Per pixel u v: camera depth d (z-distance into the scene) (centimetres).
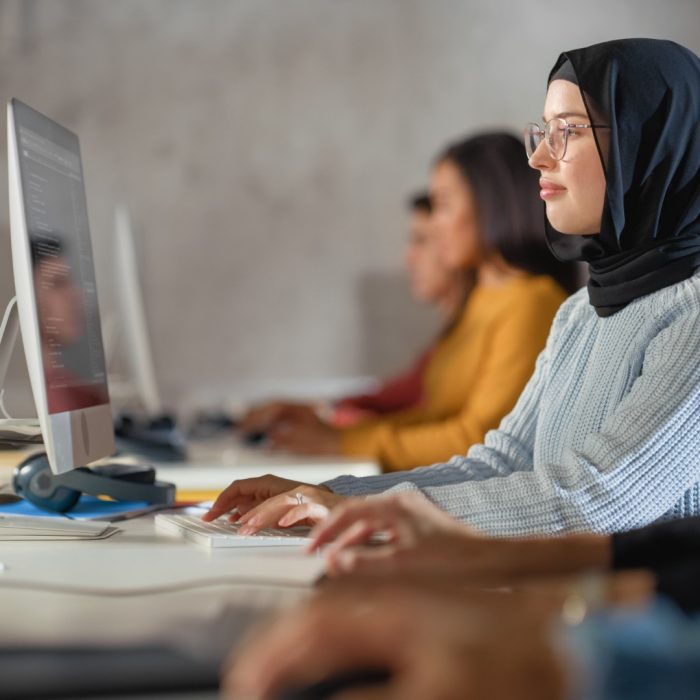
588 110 160
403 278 513
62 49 504
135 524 165
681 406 138
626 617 71
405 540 110
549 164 165
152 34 507
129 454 281
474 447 185
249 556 131
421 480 172
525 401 185
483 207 318
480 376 312
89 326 178
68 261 169
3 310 173
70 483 175
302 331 512
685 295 153
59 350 158
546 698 63
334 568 108
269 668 69
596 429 158
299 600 104
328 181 512
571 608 73
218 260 510
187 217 509
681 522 113
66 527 147
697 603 85
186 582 113
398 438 306
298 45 510
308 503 142
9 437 174
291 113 511
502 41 512
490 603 74
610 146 159
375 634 69
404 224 513
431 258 441
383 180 513
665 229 161
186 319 509
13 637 89
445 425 303
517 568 108
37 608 101
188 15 508
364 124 512
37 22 504
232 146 510
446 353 327
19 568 123
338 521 113
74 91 505
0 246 175
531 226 317
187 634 89
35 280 149
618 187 159
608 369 159
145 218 507
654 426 138
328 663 69
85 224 184
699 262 158
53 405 153
